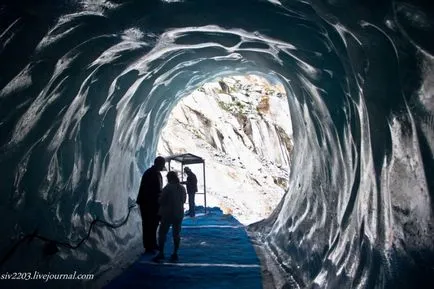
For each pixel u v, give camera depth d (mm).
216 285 6121
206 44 7699
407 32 2736
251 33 6191
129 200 10859
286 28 5387
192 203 15445
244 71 11664
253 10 5402
